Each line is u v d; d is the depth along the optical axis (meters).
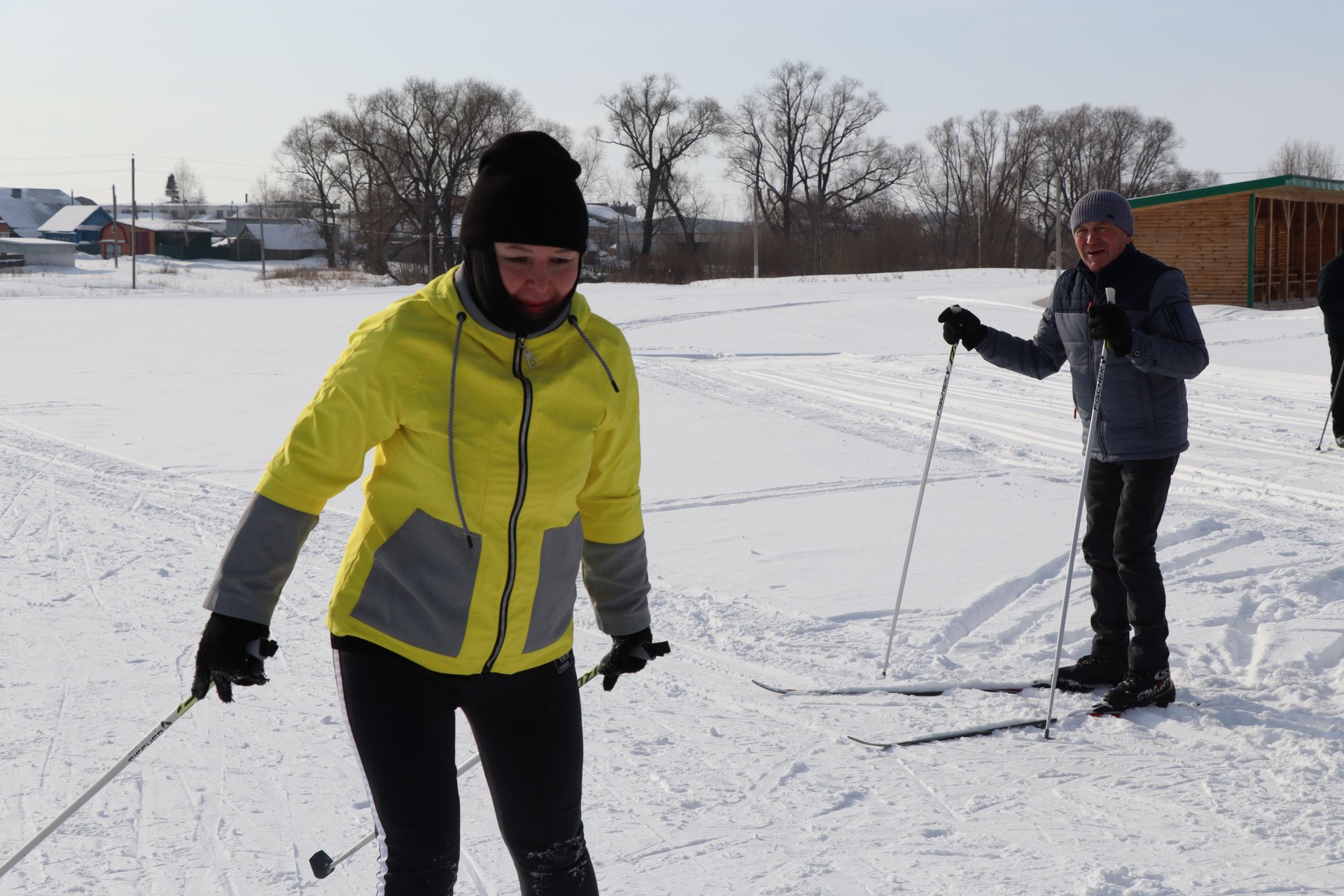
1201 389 12.03
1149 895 2.76
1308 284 28.66
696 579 5.79
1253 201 24.36
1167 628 4.11
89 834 3.05
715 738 3.83
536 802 2.13
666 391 12.97
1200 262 25.11
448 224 63.31
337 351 17.95
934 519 6.97
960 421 10.62
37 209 105.12
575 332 2.07
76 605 5.37
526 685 2.14
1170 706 4.09
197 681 1.90
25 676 4.35
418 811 2.02
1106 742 3.79
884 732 3.88
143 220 100.12
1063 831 3.13
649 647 2.36
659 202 66.12
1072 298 4.24
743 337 19.83
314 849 3.01
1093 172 69.69
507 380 1.99
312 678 4.38
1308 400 11.23
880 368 14.79
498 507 2.01
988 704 4.16
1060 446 9.41
